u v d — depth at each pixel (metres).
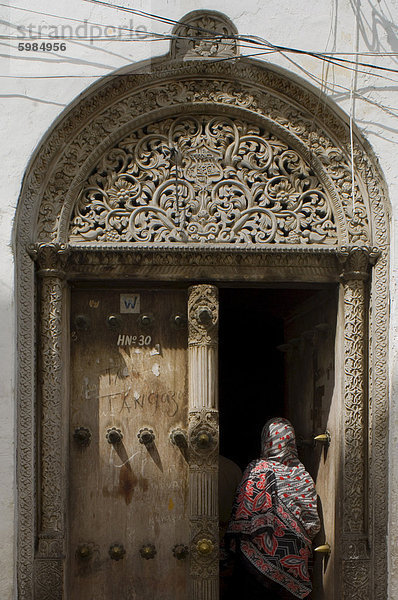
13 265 4.34
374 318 4.53
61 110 4.45
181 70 4.57
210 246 4.51
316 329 5.03
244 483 4.82
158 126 4.62
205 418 4.55
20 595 4.29
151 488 4.61
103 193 4.55
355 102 4.55
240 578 5.43
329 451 4.74
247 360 7.32
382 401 4.48
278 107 4.63
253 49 4.54
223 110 4.62
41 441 4.43
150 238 4.53
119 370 4.66
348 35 4.58
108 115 4.57
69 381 4.62
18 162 4.41
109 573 4.57
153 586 4.57
